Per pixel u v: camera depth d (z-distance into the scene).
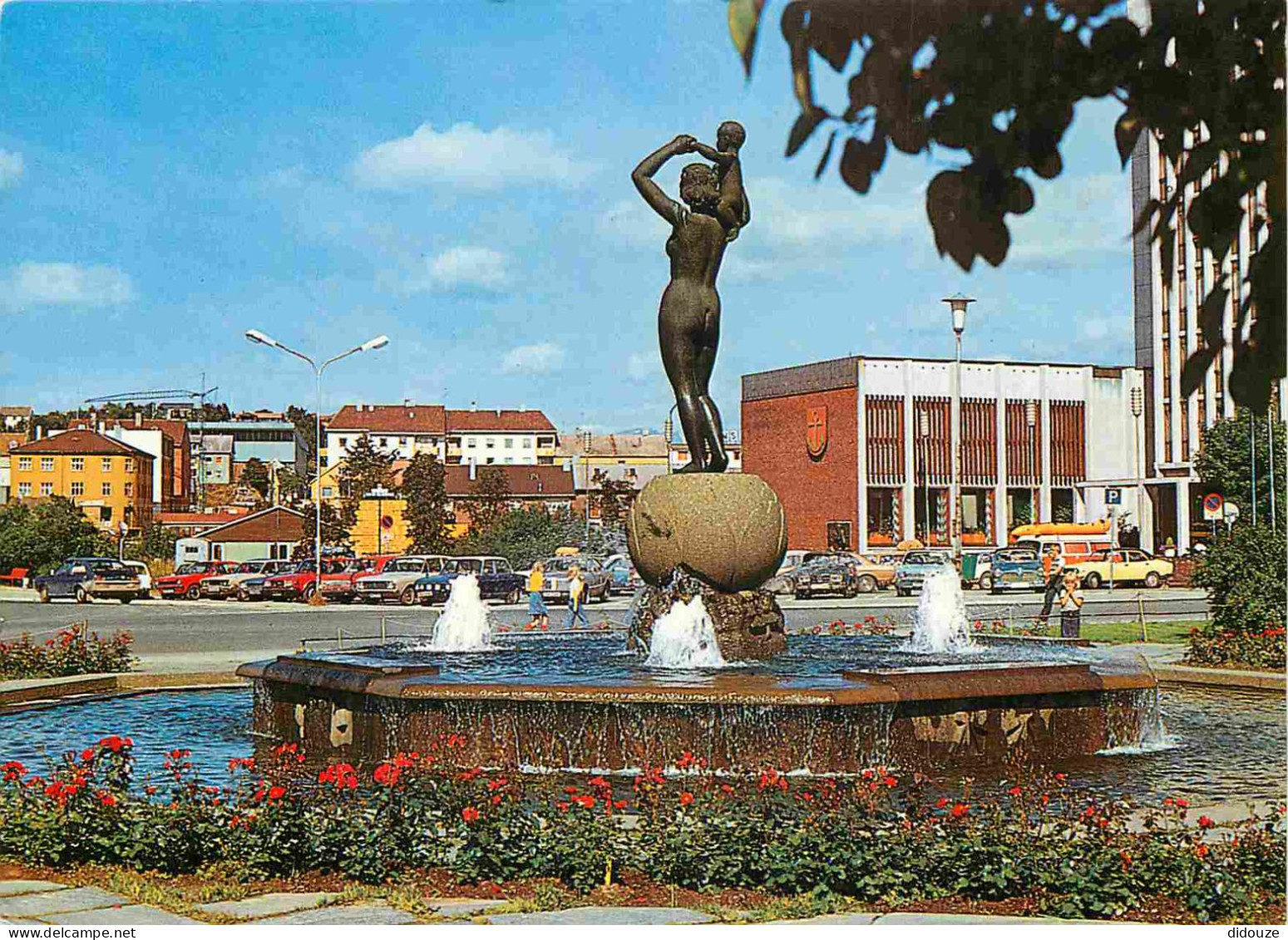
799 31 3.10
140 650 27.39
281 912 7.50
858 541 68.62
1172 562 55.84
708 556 15.55
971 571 52.69
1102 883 7.64
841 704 12.20
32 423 127.38
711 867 8.03
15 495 94.44
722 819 8.42
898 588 52.28
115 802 9.05
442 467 86.50
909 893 7.77
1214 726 15.99
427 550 75.38
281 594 51.72
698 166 16.20
